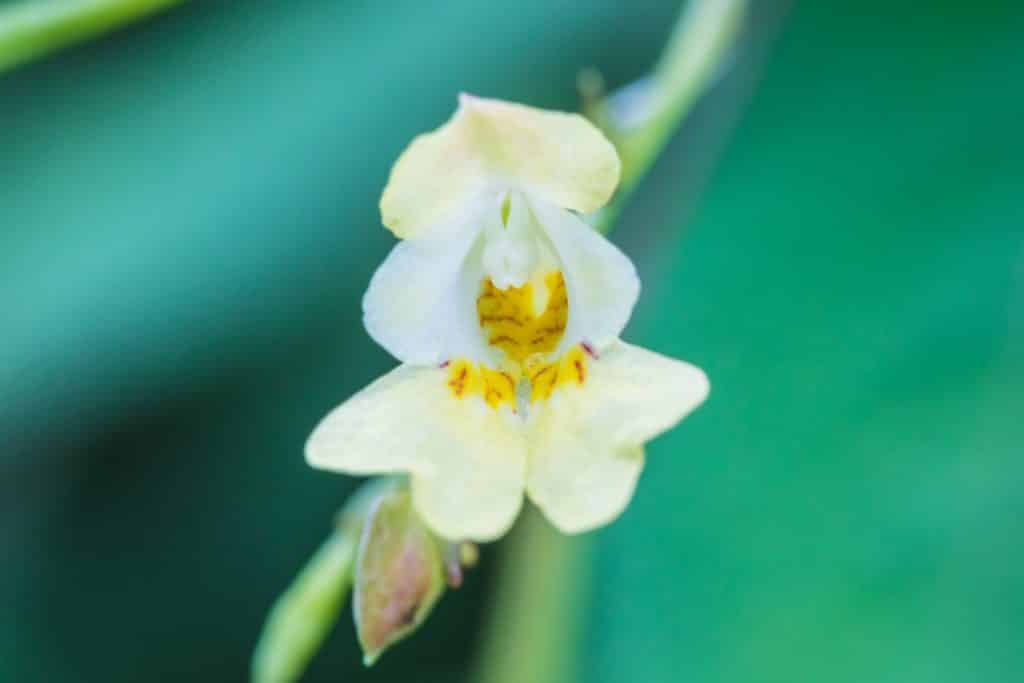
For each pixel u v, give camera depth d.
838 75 0.12
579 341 0.11
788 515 0.11
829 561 0.11
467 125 0.11
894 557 0.11
